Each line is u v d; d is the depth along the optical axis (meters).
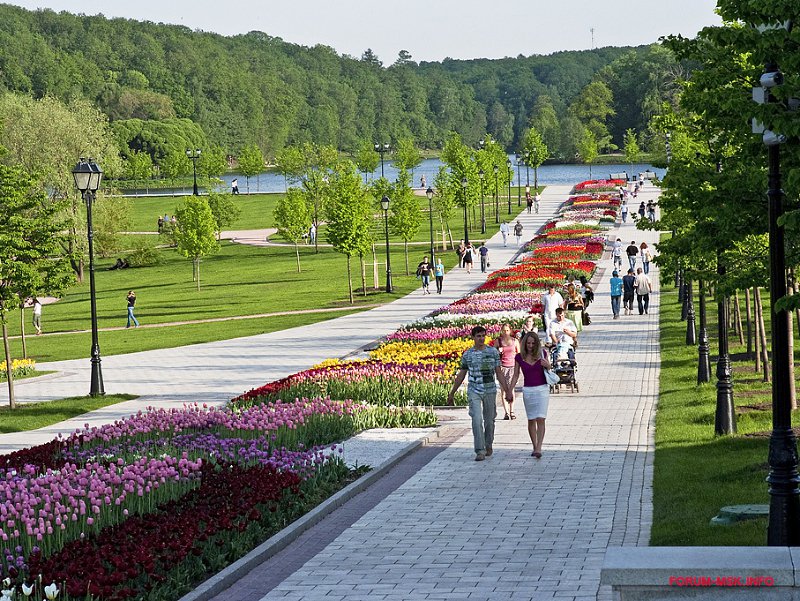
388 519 14.59
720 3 13.01
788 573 7.86
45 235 32.16
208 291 65.50
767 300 43.75
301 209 73.88
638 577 8.06
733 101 12.26
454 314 41.00
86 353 43.16
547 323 32.59
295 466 16.89
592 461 17.88
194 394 30.48
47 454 18.34
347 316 50.16
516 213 101.12
